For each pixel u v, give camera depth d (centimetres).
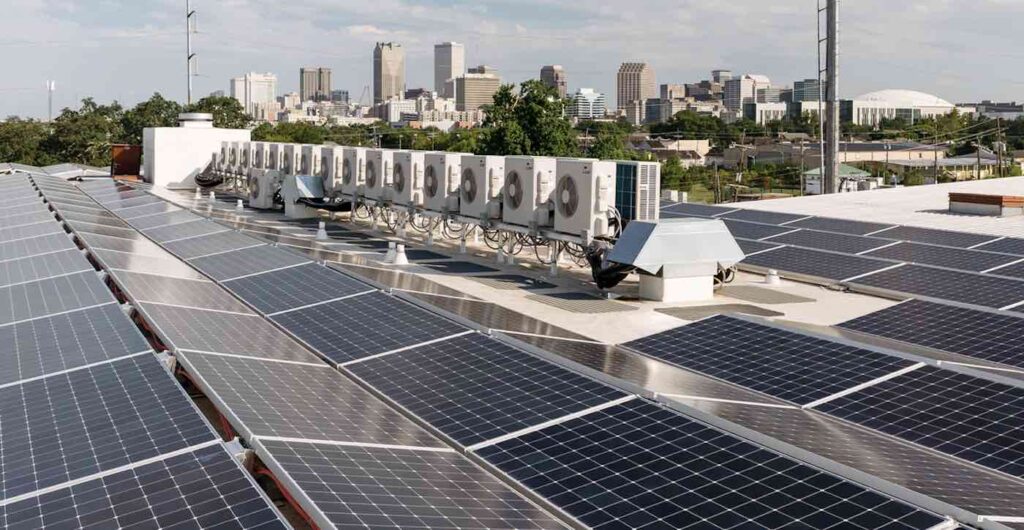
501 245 3177
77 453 980
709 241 2481
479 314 1817
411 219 3850
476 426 1148
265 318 1819
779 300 2461
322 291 1992
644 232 2453
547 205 2908
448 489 928
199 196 5638
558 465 1004
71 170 7888
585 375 1297
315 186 4438
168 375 1224
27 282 2066
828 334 1691
